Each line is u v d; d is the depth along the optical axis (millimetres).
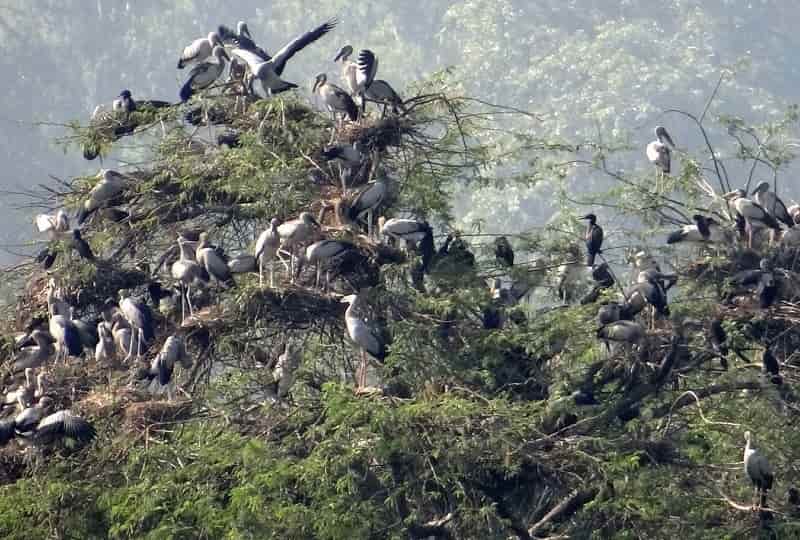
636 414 50312
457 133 56375
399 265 52156
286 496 45688
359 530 44656
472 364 50844
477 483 48469
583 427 49594
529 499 50219
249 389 50531
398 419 46062
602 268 55531
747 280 50969
